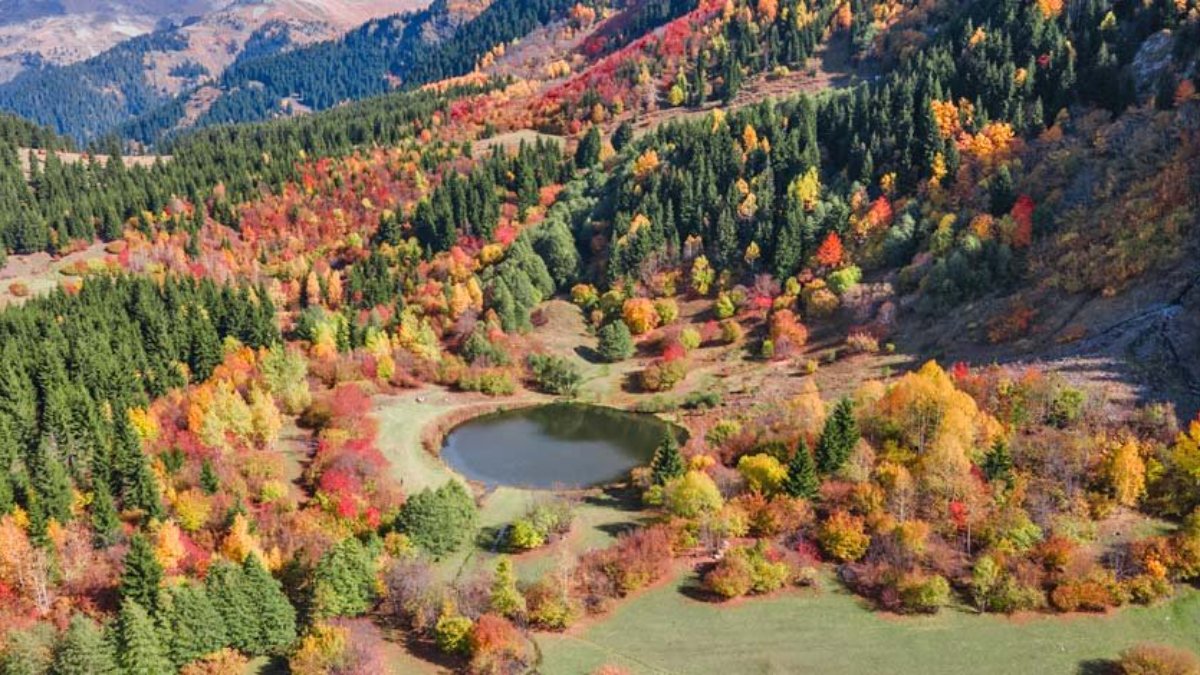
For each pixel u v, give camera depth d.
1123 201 120.38
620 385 140.00
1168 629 68.94
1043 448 84.19
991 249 126.62
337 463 99.56
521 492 100.44
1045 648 68.38
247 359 128.75
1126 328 101.31
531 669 68.12
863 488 82.94
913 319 130.00
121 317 128.50
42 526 80.38
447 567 84.06
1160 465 80.50
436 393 135.38
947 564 76.38
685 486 85.88
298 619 74.25
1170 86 130.25
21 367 105.19
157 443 101.25
